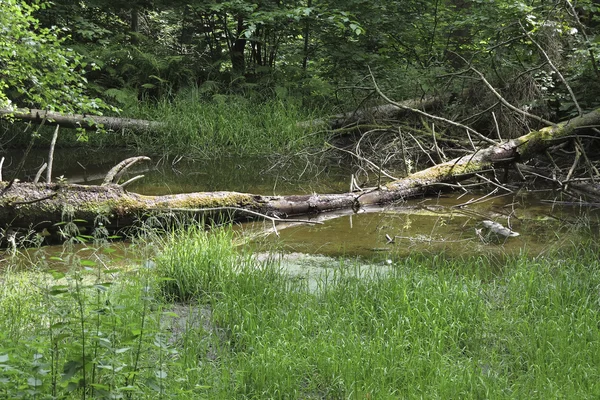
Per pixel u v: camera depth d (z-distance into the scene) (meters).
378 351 4.34
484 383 3.95
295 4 15.74
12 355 3.37
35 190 7.38
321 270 6.52
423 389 3.94
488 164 10.06
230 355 4.53
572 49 11.84
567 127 10.20
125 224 7.73
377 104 13.09
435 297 5.18
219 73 15.88
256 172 11.57
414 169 11.35
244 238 7.60
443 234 7.88
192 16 16.78
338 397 4.00
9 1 7.45
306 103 14.75
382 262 6.78
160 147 13.47
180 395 3.62
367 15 15.00
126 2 15.95
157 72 15.44
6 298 5.23
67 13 15.52
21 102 13.00
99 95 14.58
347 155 12.62
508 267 6.49
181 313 5.31
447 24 15.26
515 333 4.72
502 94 11.80
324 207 9.04
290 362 4.17
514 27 12.49
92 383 3.21
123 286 5.45
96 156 12.80
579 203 9.34
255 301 5.27
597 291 5.44
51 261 6.61
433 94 12.98
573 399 3.78
